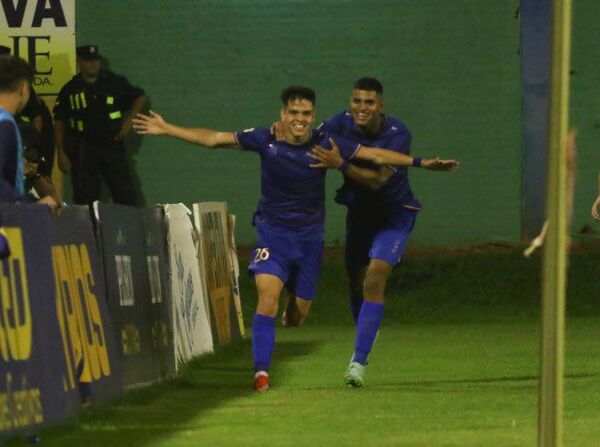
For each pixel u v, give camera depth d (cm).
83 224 3167
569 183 2931
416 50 7525
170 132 3622
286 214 3662
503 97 7506
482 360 4481
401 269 6800
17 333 2614
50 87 7225
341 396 3459
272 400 3359
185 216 4469
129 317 3491
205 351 4619
